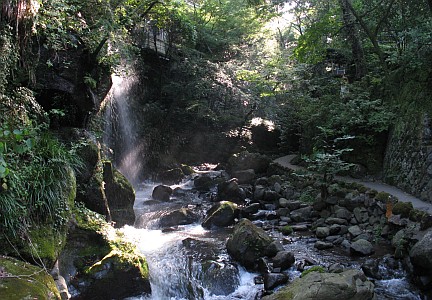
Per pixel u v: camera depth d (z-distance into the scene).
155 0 9.55
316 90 14.10
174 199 11.20
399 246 6.09
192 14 17.67
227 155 17.73
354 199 8.26
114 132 12.59
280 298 4.68
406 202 7.03
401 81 9.91
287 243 7.30
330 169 8.84
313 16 16.05
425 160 7.87
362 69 11.88
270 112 17.47
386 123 9.66
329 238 7.34
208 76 16.27
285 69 15.71
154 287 5.45
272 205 9.95
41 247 4.20
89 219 5.50
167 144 16.20
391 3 10.06
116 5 7.81
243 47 18.50
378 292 5.28
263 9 14.39
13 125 4.57
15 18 5.00
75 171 6.04
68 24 6.82
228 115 17.59
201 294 5.54
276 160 14.90
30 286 3.20
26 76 5.80
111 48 8.66
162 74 16.92
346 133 10.57
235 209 8.88
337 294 4.47
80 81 7.34
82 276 4.77
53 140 5.36
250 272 6.10
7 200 3.98
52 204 4.61
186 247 6.83
